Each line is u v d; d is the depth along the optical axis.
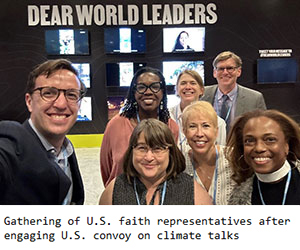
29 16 6.89
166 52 7.08
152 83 2.29
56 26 6.95
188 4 7.02
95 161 6.20
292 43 7.32
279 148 1.49
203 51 7.14
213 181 1.91
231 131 1.70
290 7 7.22
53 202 1.58
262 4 7.18
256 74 7.35
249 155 1.54
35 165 1.46
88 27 6.99
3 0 6.86
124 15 6.97
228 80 3.22
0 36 6.96
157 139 1.55
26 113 7.20
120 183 1.67
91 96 7.23
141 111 2.38
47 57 7.04
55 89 1.57
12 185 1.43
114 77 7.12
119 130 2.35
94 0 6.90
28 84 1.64
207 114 1.91
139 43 7.00
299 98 7.48
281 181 1.57
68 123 1.64
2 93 7.11
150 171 1.57
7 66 7.05
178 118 2.79
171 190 1.61
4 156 1.39
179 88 3.07
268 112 1.57
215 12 7.11
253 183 1.67
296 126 1.54
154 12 6.99
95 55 7.09
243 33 7.21
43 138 1.64
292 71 7.31
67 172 1.85
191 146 1.95
